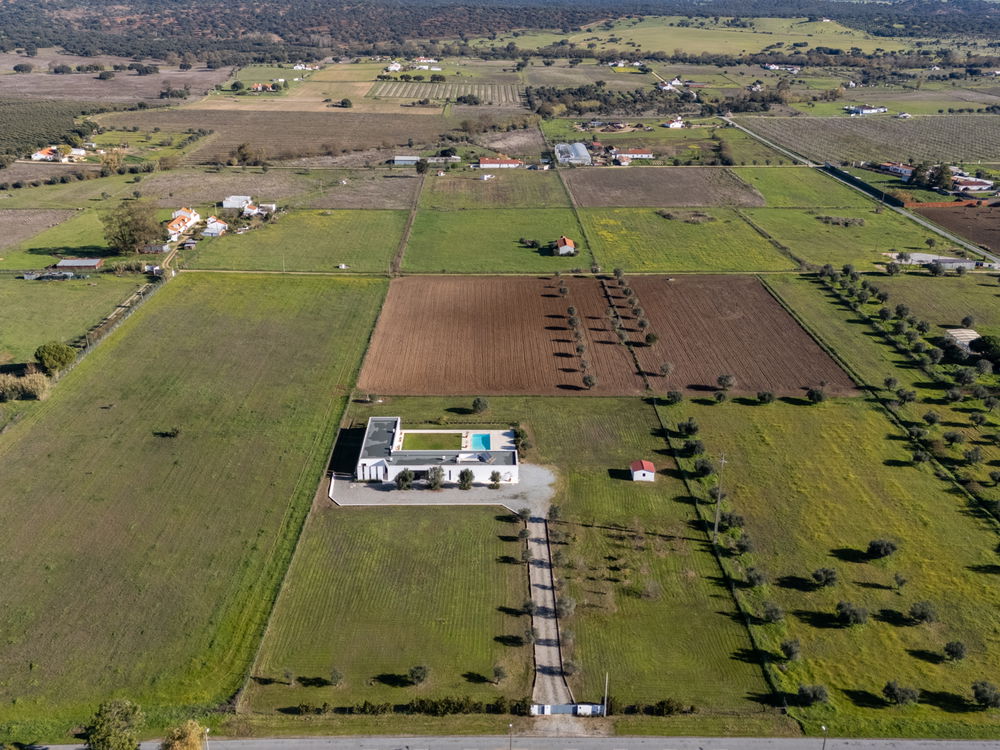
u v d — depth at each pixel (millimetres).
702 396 107500
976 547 78500
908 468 91312
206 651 65500
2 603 69938
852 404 105250
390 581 73750
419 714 60281
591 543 79125
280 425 99125
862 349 121062
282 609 70188
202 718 59344
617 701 61094
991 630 68438
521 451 94312
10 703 60312
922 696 62000
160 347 119250
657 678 63781
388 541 79188
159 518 81500
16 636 66438
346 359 117312
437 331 127625
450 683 63031
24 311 131000
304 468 90688
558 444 96125
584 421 101250
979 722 59844
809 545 78812
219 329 126062
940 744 58094
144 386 107812
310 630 67938
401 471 88125
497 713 60594
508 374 113625
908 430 99062
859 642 67188
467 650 66250
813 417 102125
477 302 139500
